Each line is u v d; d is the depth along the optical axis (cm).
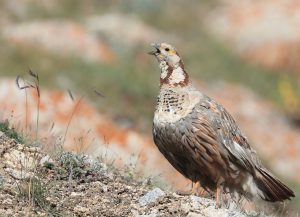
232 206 885
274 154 2138
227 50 2820
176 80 891
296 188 1886
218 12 3059
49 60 2203
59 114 1541
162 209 823
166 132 863
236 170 876
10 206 788
